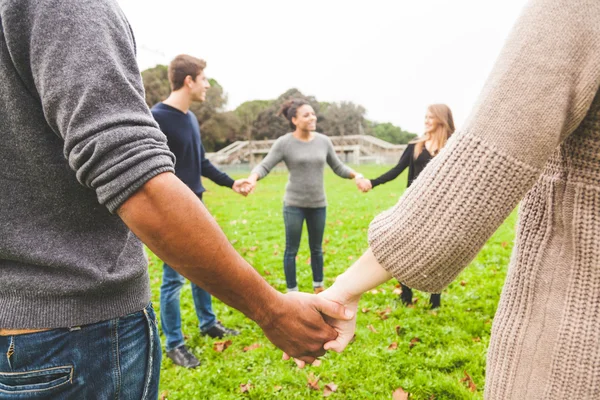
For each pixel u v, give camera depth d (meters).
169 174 0.81
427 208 0.77
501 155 0.71
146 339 1.12
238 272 0.91
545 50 0.69
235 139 53.50
